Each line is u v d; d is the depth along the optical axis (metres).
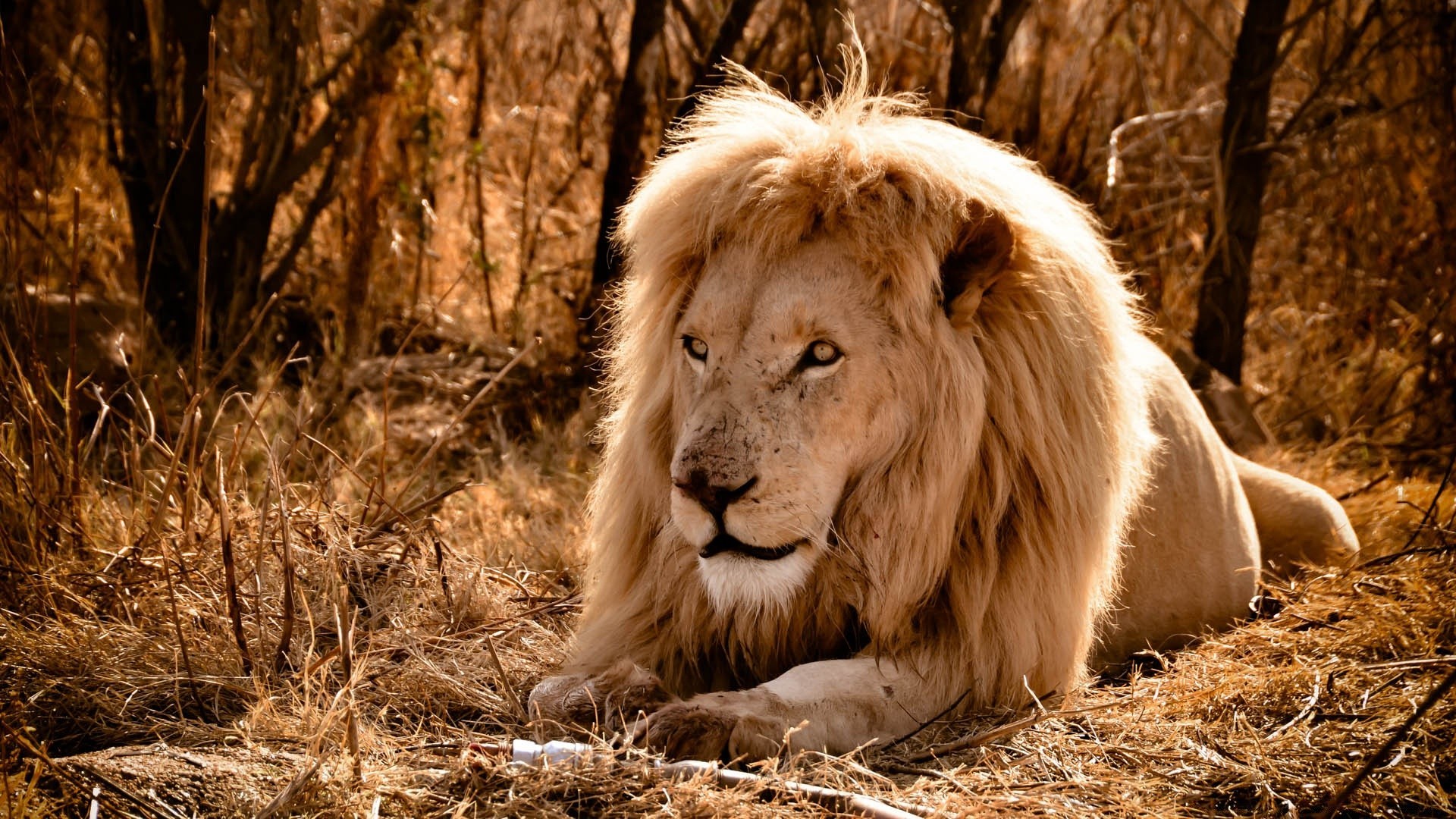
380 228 10.32
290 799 3.58
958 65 9.76
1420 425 9.69
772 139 4.69
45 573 5.34
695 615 4.77
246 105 11.37
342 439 8.43
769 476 4.31
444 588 5.55
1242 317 10.22
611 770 3.76
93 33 9.93
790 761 3.93
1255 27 10.03
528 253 11.32
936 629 4.70
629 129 9.80
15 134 6.57
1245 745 4.35
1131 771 4.27
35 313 6.49
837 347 4.42
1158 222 11.54
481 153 10.74
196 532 5.55
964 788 3.95
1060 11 11.80
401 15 9.61
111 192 10.71
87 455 6.11
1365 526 7.43
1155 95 12.05
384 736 4.20
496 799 3.69
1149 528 5.68
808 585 4.64
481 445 9.05
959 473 4.61
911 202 4.54
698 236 4.71
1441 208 10.77
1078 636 4.93
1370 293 11.20
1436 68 10.77
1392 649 5.06
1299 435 9.96
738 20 9.38
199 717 4.54
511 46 12.20
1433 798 4.05
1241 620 5.79
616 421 5.18
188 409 5.64
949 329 4.60
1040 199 4.98
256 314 9.45
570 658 5.02
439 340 10.55
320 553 5.62
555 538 7.05
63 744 4.38
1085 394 4.86
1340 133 11.08
